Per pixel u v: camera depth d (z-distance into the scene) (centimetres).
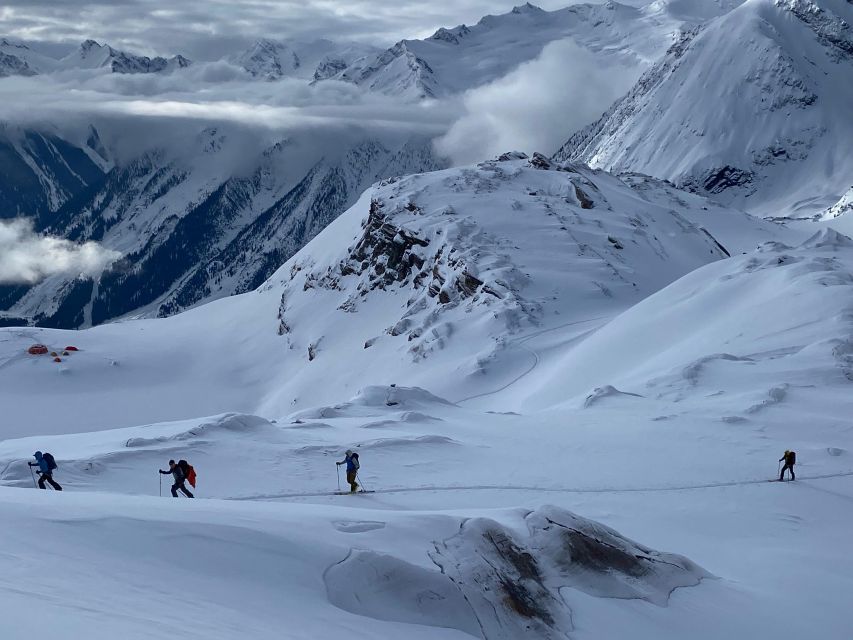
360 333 14850
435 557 1934
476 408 9356
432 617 1733
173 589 1467
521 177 17362
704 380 5900
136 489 3294
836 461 4106
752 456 4200
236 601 1501
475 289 13188
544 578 2045
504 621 1805
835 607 2297
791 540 2992
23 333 17350
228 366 16250
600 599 2038
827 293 7369
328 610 1602
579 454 4228
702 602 2162
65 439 4422
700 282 9462
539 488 3544
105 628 1099
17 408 13988
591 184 17212
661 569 2255
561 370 9075
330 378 13538
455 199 16238
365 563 1783
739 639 1994
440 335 12238
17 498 1908
